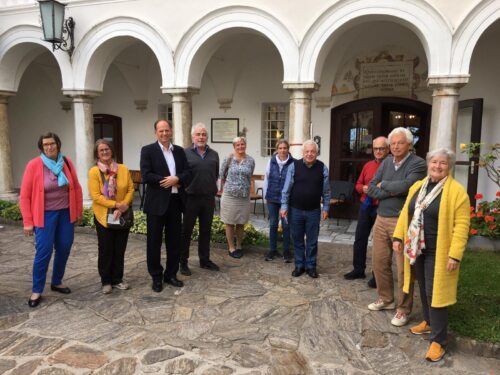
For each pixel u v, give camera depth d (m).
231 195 5.54
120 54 10.12
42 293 4.46
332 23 6.38
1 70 8.80
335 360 3.24
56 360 3.18
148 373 3.03
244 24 6.89
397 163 3.77
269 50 9.63
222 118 10.34
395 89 8.64
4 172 9.17
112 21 7.77
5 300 4.29
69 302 4.24
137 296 4.40
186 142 7.61
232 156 5.59
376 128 8.80
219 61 9.85
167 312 4.03
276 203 5.47
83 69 8.11
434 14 5.86
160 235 4.45
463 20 5.72
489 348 3.29
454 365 3.18
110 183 4.25
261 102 9.96
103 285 4.47
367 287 4.68
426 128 8.67
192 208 4.95
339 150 9.23
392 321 3.80
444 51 5.86
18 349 3.34
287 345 3.45
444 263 3.13
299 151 6.82
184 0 7.23
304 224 4.96
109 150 4.25
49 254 4.14
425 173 3.67
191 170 4.86
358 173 9.14
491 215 6.12
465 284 4.49
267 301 4.30
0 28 8.63
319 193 4.84
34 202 4.04
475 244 5.90
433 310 3.23
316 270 5.24
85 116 8.34
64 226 4.27
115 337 3.54
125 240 4.52
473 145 5.86
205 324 3.80
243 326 3.77
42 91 11.94
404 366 3.16
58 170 4.11
